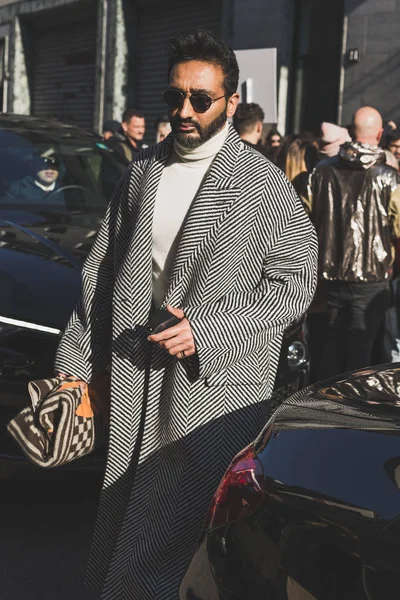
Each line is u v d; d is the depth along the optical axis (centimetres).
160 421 301
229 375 294
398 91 1215
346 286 608
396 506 197
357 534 200
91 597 377
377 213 596
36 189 602
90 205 604
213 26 1666
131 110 1038
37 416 304
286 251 298
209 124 289
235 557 227
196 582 238
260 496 225
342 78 1291
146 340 304
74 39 2117
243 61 888
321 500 210
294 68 1441
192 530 294
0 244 478
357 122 597
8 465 414
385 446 208
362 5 1256
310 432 226
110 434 309
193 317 280
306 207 610
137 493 303
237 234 289
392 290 630
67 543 427
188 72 286
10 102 2306
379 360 652
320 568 205
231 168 291
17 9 2256
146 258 302
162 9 1819
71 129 691
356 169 595
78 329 323
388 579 193
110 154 668
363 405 232
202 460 292
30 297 428
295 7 1425
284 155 723
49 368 418
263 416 303
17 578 390
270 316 289
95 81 1991
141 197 303
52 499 477
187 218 294
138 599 292
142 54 1897
